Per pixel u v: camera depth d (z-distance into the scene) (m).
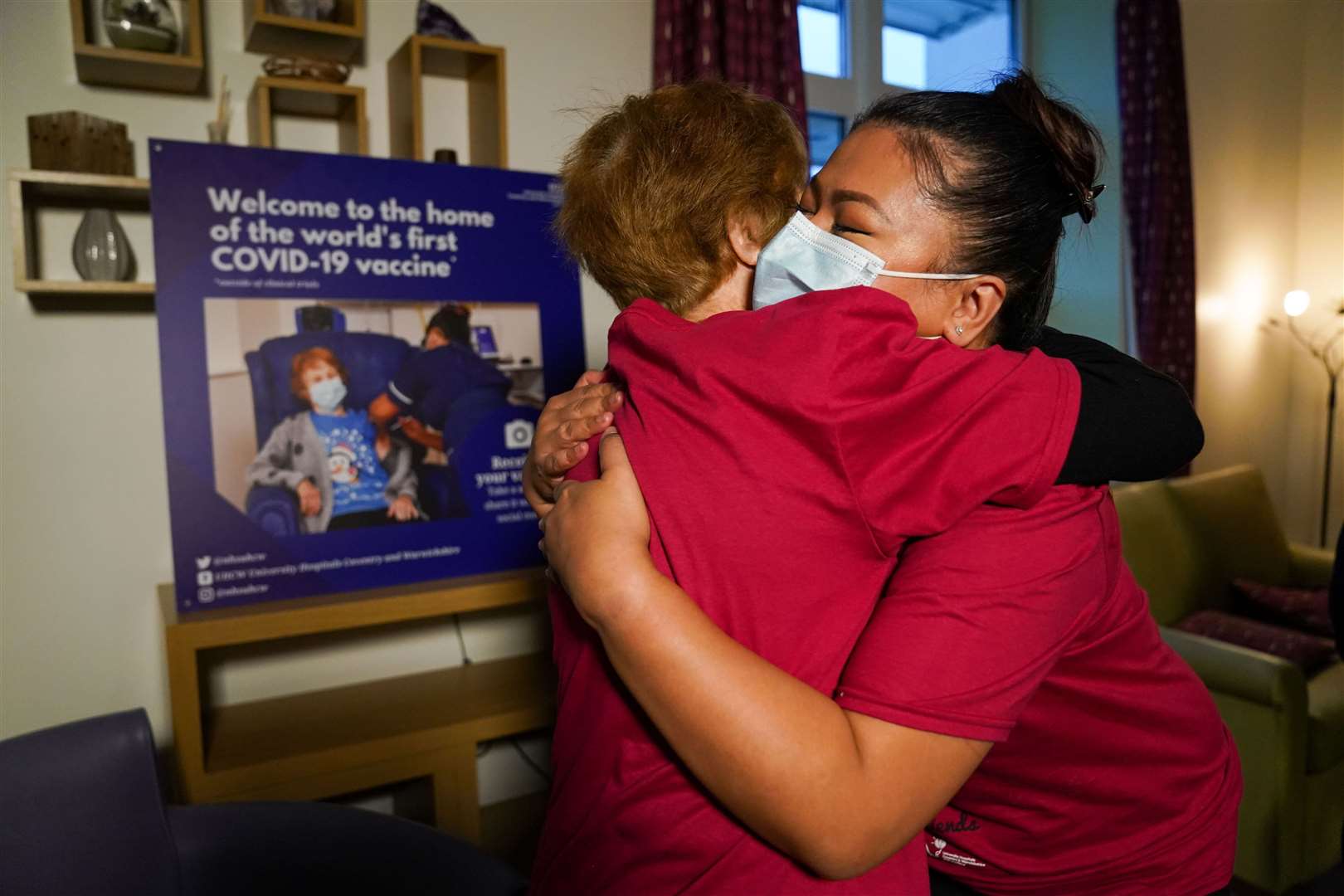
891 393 0.62
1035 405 0.65
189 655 1.92
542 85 2.71
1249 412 4.79
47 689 2.23
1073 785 0.83
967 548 0.62
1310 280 4.90
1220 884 0.88
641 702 0.58
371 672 2.57
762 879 0.61
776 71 2.93
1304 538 4.96
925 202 0.73
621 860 0.65
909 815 0.57
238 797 1.97
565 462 0.75
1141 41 3.95
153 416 2.29
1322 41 4.79
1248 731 2.58
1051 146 0.76
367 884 1.37
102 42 2.15
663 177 0.76
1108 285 4.14
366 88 2.43
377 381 2.16
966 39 4.05
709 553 0.62
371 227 2.13
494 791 2.77
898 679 0.58
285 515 2.07
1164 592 3.13
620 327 0.75
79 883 1.30
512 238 2.29
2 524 2.16
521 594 2.25
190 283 1.98
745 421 0.62
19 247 1.93
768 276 0.76
